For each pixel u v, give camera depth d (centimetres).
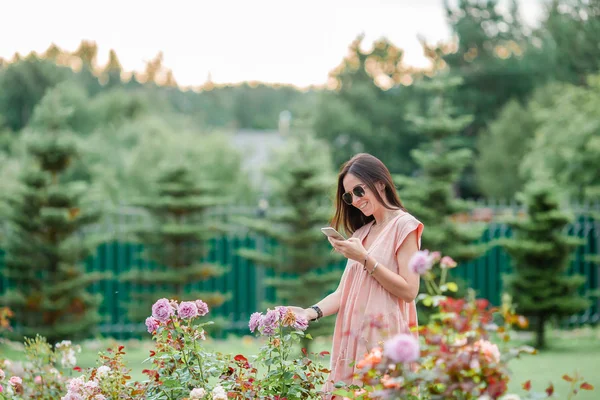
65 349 508
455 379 305
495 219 1280
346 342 396
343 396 353
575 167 1778
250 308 1255
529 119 2958
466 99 3650
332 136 3616
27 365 512
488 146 3119
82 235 1155
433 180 1101
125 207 1239
